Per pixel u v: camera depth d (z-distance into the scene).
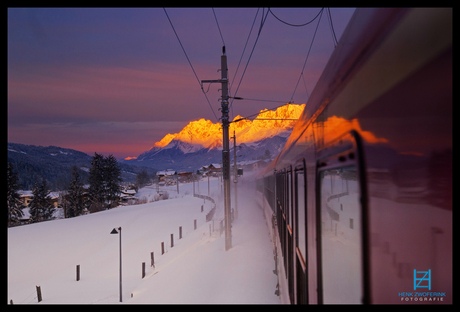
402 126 1.32
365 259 1.66
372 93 1.60
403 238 1.33
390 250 1.43
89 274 18.48
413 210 1.25
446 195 1.07
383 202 1.50
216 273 10.26
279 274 8.02
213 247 14.52
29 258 22.84
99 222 36.84
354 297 2.03
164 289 10.64
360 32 1.79
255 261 10.78
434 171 1.13
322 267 2.78
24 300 14.64
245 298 7.61
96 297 13.30
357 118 1.83
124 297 11.88
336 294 2.37
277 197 10.38
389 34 1.41
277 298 7.42
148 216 38.69
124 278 16.73
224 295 8.09
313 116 3.28
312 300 3.17
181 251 19.31
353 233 4.20
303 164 3.96
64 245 26.33
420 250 1.21
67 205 69.44
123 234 29.56
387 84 1.44
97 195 75.12
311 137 3.39
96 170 76.44
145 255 21.22
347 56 2.03
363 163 1.72
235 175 24.58
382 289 1.50
